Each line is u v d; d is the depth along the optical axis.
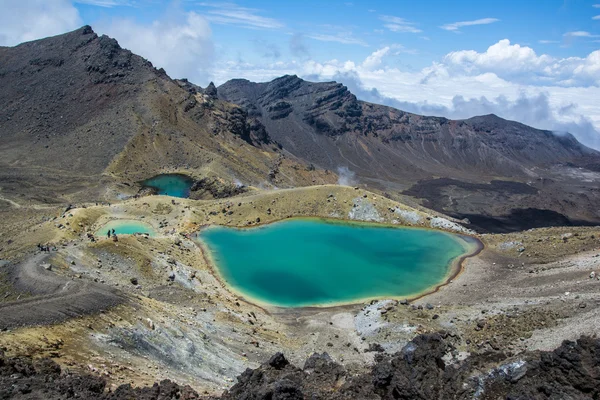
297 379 53.81
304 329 89.88
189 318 76.94
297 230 154.88
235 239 144.12
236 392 51.00
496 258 130.00
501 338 67.50
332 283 115.44
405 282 116.88
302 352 77.38
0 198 199.88
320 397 50.00
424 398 48.91
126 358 55.59
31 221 158.62
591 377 44.81
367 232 154.88
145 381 51.53
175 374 57.03
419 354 54.84
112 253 99.81
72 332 55.50
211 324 79.12
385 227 160.00
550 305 77.25
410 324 83.06
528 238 136.75
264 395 45.50
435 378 52.16
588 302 72.81
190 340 67.25
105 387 46.50
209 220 158.50
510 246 135.25
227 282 113.50
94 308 62.12
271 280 115.94
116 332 59.03
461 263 129.50
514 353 58.94
